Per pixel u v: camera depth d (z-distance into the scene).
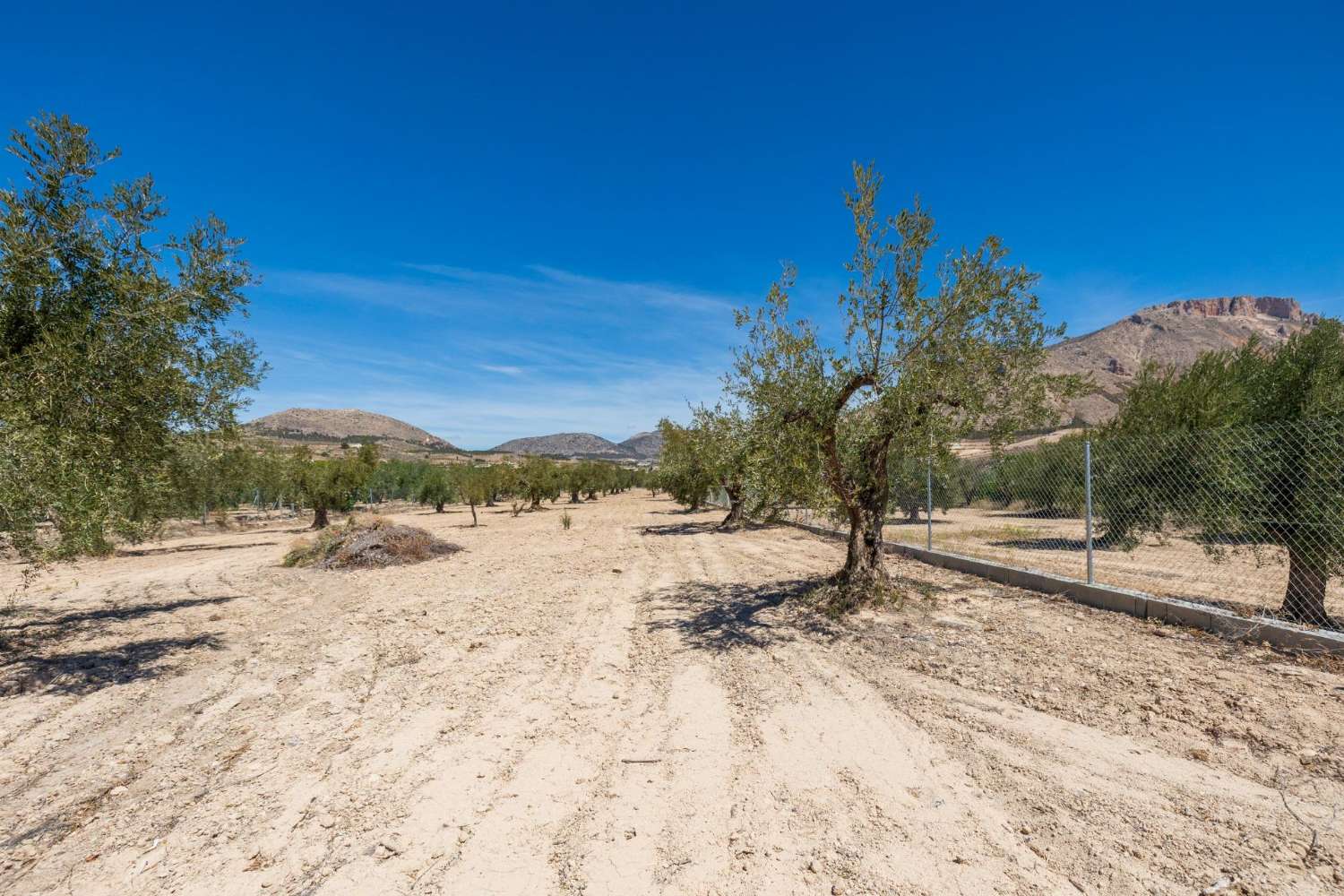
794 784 3.37
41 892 2.62
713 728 4.20
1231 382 9.69
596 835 2.93
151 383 6.01
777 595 8.23
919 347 6.91
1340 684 4.32
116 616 8.54
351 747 4.07
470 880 2.60
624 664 5.74
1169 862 2.56
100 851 2.92
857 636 6.15
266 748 4.10
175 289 6.30
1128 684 4.54
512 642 6.66
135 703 5.04
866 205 6.98
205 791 3.51
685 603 8.27
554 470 47.03
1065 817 2.93
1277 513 6.20
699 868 2.64
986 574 8.84
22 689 5.43
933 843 2.76
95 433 5.68
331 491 28.89
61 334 5.57
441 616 8.07
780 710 4.45
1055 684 4.63
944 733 3.93
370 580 11.68
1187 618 5.85
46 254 5.68
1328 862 2.51
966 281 6.66
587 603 8.62
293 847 2.90
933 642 5.80
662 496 60.88
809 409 6.84
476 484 33.09
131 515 6.50
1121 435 11.58
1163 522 8.32
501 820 3.10
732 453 7.50
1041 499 12.93
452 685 5.30
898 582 7.96
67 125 5.93
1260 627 5.27
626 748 3.93
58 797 3.48
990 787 3.24
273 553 17.84
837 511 7.41
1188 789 3.12
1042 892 2.40
